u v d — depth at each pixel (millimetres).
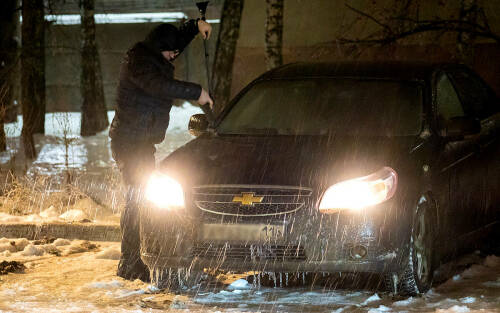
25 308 10141
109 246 14734
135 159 12047
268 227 10195
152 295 11148
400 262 10250
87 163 26438
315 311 10078
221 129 12703
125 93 11836
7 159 27188
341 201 10164
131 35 48500
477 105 13922
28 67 33344
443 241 11695
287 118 12539
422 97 12336
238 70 34562
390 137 11703
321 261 10141
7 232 15258
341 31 32469
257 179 10508
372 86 12766
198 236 10477
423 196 10867
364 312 9906
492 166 13438
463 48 25156
